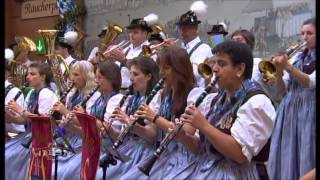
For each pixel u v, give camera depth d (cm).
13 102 516
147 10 801
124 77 559
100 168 407
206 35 684
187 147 317
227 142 279
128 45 641
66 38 709
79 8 877
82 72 486
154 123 345
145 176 350
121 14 850
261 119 283
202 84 447
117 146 370
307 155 344
